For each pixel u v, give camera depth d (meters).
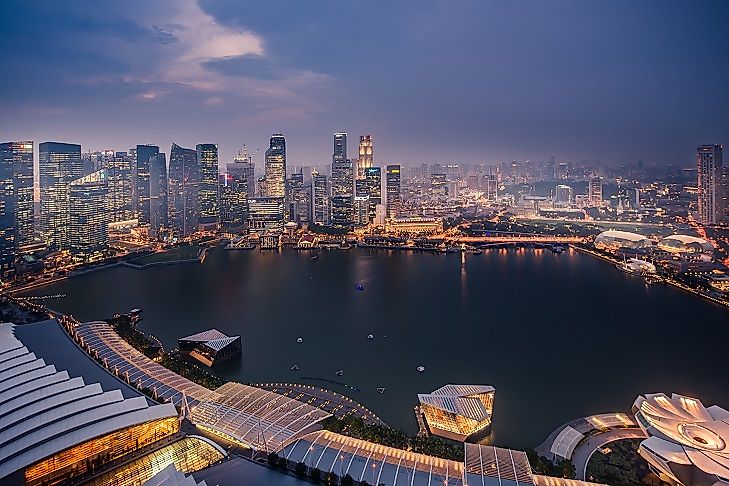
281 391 183.38
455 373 198.50
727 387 184.12
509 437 151.25
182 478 96.25
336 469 114.19
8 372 133.75
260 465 117.94
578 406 170.38
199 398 149.88
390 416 164.62
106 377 157.00
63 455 111.06
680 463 110.19
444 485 107.25
